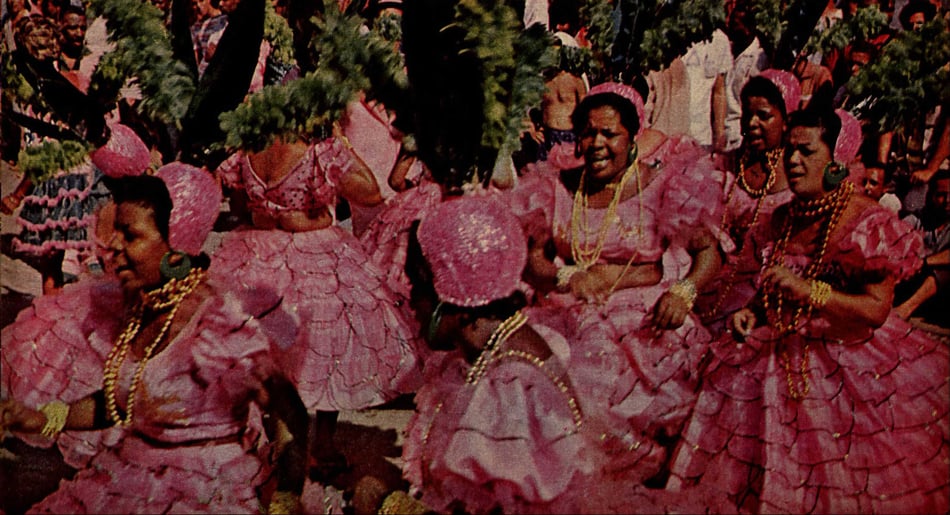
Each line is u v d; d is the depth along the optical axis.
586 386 3.64
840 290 3.50
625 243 3.98
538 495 2.99
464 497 3.03
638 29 4.79
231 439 3.17
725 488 3.55
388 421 4.88
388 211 4.62
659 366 3.82
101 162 4.56
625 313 3.92
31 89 4.76
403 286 4.36
